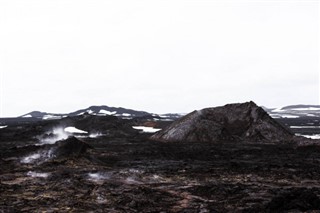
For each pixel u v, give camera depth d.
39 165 23.02
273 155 29.33
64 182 17.22
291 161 25.47
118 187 16.27
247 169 21.39
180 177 18.91
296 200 12.10
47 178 18.47
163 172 20.47
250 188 15.91
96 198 14.14
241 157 28.11
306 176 18.95
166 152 31.31
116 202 13.48
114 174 19.86
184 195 14.71
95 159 25.19
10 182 17.47
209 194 14.84
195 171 20.75
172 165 23.64
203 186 16.25
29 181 17.72
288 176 18.92
